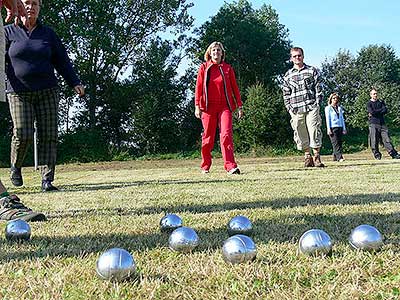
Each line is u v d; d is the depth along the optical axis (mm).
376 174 6988
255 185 5750
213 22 38594
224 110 8156
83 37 30219
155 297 1593
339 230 2713
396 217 3113
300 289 1640
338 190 4906
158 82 31656
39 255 2256
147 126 29203
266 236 2559
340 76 45844
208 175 8117
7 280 1840
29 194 5645
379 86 42844
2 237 2717
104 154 27594
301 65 9188
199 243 2283
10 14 3861
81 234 2785
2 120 28016
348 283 1683
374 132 13188
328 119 12727
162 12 33188
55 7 30234
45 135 5867
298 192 4809
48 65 5535
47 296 1617
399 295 1558
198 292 1635
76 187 6629
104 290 1655
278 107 27438
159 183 6730
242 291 1629
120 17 32438
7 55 5438
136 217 3422
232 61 37812
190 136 31172
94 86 31250
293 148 27125
